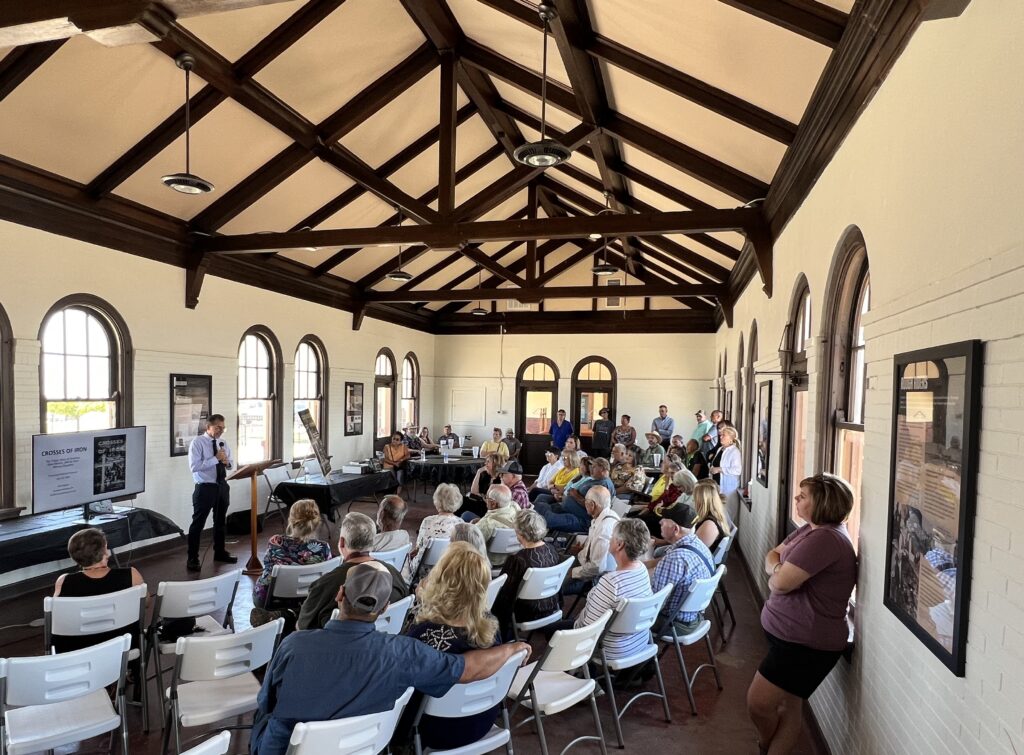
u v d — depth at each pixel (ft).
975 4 5.59
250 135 21.29
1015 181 4.83
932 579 6.10
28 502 18.67
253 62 18.07
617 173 23.67
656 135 18.37
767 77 11.88
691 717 11.80
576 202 33.76
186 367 24.91
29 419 18.72
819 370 11.54
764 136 14.06
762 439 18.51
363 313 38.24
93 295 20.88
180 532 20.93
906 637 6.92
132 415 22.35
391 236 22.29
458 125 26.30
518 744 10.82
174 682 8.83
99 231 21.07
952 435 5.72
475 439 48.29
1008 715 4.72
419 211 22.08
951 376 5.76
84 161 18.98
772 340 17.69
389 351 42.37
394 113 23.71
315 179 25.32
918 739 6.47
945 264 6.16
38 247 19.04
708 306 43.96
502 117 25.38
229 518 26.40
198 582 11.04
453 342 48.85
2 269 17.99
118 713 8.98
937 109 6.43
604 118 18.86
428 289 43.47
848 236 10.27
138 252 22.66
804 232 13.58
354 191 27.25
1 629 15.64
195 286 24.77
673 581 12.05
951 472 5.73
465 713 7.79
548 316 46.73
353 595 6.75
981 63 5.45
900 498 7.07
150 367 23.17
